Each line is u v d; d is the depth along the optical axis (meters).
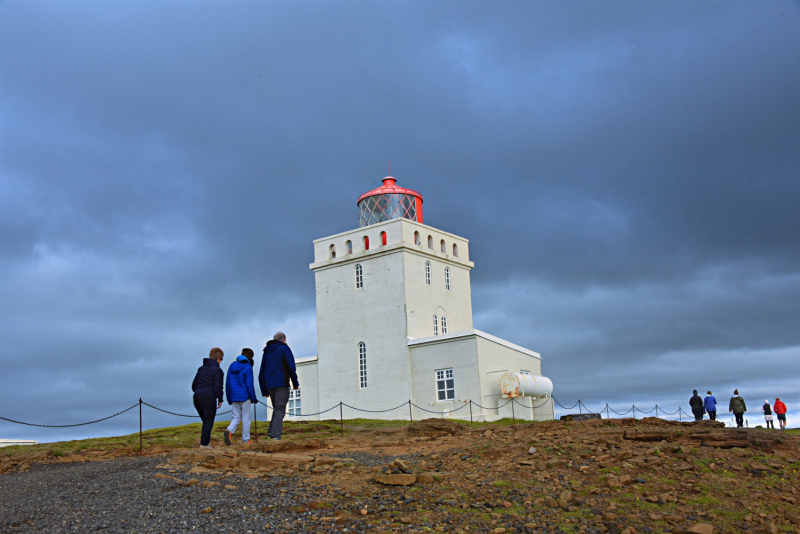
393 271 38.72
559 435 17.55
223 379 17.78
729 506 12.37
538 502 12.31
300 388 41.91
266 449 17.69
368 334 39.06
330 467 14.65
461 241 43.34
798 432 18.73
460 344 35.84
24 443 30.52
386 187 42.53
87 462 18.28
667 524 11.52
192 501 12.02
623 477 13.50
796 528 11.55
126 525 10.77
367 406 38.38
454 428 21.77
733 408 30.25
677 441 16.39
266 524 10.90
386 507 11.89
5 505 11.89
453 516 11.55
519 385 34.69
